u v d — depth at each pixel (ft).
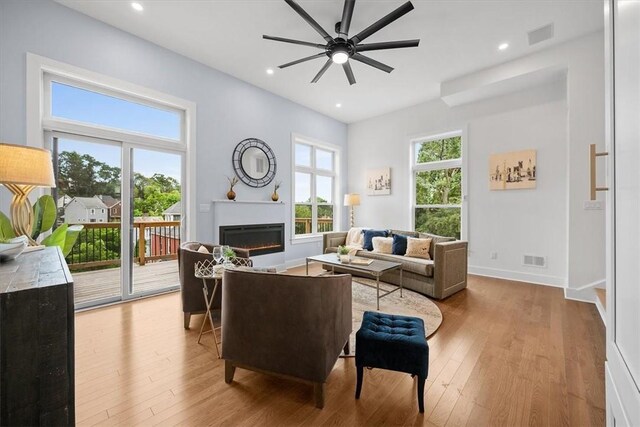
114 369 6.20
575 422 4.71
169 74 11.67
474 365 6.45
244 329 5.56
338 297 5.65
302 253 18.06
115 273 11.16
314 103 17.53
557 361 6.59
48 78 9.16
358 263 11.08
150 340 7.57
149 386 5.62
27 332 2.31
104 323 8.65
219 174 13.53
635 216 2.34
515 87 13.38
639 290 2.25
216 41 11.11
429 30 10.25
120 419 4.74
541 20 9.77
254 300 5.45
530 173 13.44
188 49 11.66
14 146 5.15
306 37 10.84
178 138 12.37
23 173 5.22
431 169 17.26
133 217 11.10
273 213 16.07
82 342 7.43
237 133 14.28
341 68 13.11
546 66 11.49
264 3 9.04
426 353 4.99
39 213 7.98
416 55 11.91
